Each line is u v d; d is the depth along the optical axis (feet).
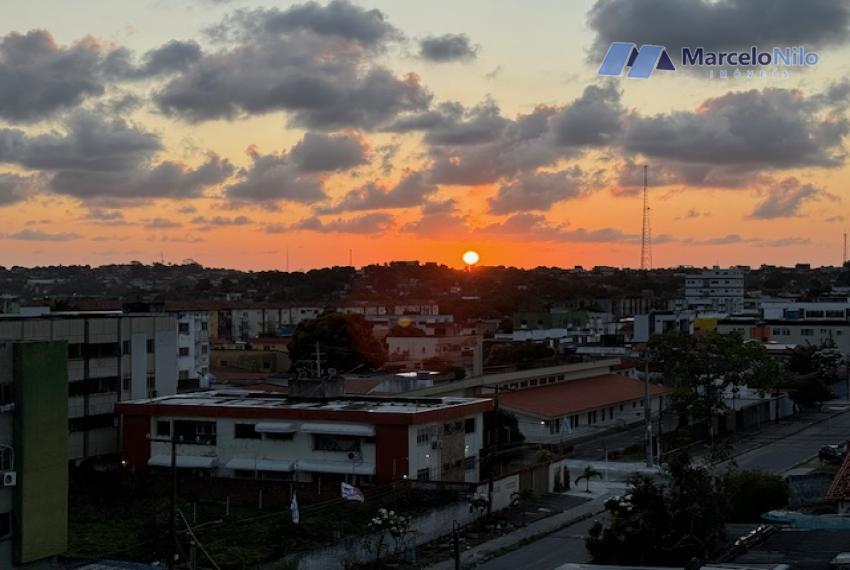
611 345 501.97
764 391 359.46
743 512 183.73
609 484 247.91
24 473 157.99
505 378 330.75
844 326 538.88
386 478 205.87
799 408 406.41
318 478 211.20
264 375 408.26
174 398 239.91
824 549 114.11
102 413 241.76
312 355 402.11
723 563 108.68
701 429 341.41
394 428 206.28
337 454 211.20
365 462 208.95
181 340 366.02
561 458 243.60
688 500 151.84
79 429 236.22
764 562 108.27
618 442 313.73
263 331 623.36
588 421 332.60
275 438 215.72
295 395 230.27
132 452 226.17
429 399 233.55
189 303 605.31
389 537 176.86
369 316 639.35
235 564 156.97
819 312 596.70
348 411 209.77
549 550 182.80
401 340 492.95
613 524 154.92
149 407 224.74
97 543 176.14
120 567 147.54
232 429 219.41
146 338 256.11
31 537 158.92
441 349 486.79
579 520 209.05
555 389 342.23
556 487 239.71
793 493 197.06
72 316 247.50
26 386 158.81
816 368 451.94
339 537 172.14
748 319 572.92
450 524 195.11
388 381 307.78
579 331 590.55
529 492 221.25
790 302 651.66
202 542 168.86
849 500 159.74
